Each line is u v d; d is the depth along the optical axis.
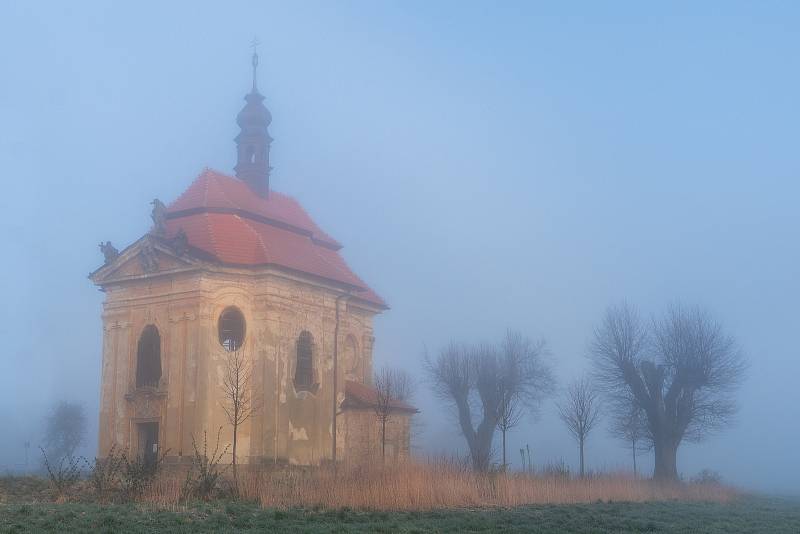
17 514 24.02
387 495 29.95
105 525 22.02
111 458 35.19
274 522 23.66
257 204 58.25
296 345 51.72
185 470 45.53
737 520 30.78
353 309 60.91
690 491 46.47
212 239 50.47
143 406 49.34
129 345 50.69
